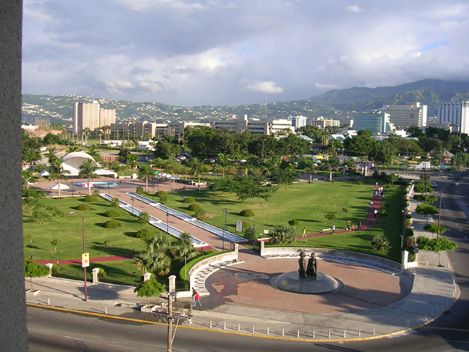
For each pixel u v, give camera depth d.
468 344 37.19
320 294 50.06
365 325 40.94
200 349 35.41
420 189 125.25
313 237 78.50
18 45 6.20
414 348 36.25
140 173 129.62
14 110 6.13
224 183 112.75
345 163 199.50
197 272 58.38
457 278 55.97
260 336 38.25
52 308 43.50
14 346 6.13
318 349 35.94
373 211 103.50
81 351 34.25
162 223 86.56
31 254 62.69
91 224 83.19
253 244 73.31
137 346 35.47
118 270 57.38
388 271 59.53
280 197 122.19
